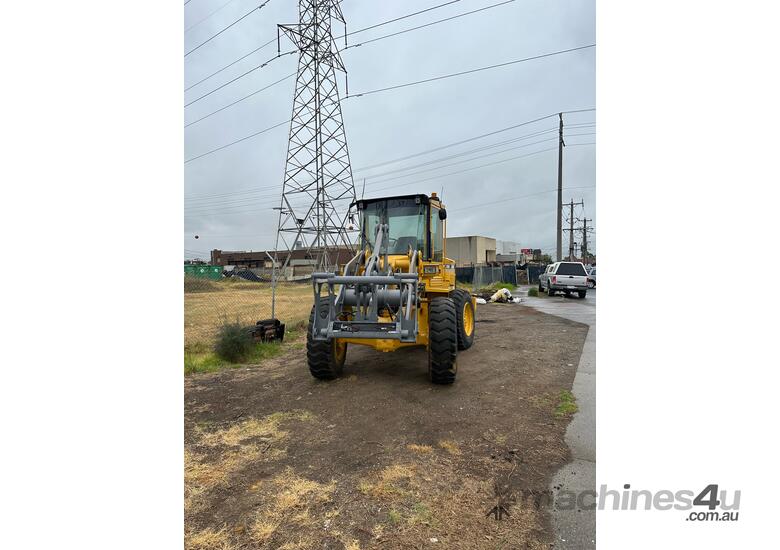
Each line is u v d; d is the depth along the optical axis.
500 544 2.10
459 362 5.72
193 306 13.84
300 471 2.86
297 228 23.20
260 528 2.26
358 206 5.91
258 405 4.21
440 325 4.51
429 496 2.53
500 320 10.03
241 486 2.69
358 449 3.17
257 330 6.97
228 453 3.16
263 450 3.20
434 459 2.99
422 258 5.52
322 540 2.16
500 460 2.96
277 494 2.59
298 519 2.34
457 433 3.42
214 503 2.50
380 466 2.90
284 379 5.12
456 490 2.59
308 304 14.55
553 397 4.23
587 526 2.23
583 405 4.00
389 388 4.59
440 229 6.10
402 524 2.27
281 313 11.70
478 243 42.09
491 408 3.96
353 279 4.30
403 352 6.33
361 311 4.77
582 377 4.93
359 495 2.55
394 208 5.70
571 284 17.33
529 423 3.60
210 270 36.38
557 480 2.68
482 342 7.14
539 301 15.84
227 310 12.43
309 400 4.30
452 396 4.30
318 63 23.20
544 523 2.26
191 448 3.25
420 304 5.00
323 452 3.14
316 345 4.76
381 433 3.45
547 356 6.03
